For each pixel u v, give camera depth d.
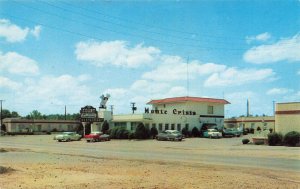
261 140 45.97
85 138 63.44
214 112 70.38
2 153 34.50
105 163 24.05
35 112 146.50
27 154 33.09
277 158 27.38
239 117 89.19
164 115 67.12
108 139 59.62
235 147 40.72
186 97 69.00
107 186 14.25
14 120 96.56
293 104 43.62
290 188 14.03
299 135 41.53
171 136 55.62
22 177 16.88
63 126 103.62
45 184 14.76
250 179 16.33
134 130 63.41
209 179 16.28
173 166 21.98
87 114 67.44
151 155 31.09
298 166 21.83
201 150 37.00
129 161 25.47
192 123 66.94
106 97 70.81
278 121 44.88
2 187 14.03
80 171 19.34
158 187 14.09
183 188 13.91
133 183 15.02
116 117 69.06
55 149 40.53
